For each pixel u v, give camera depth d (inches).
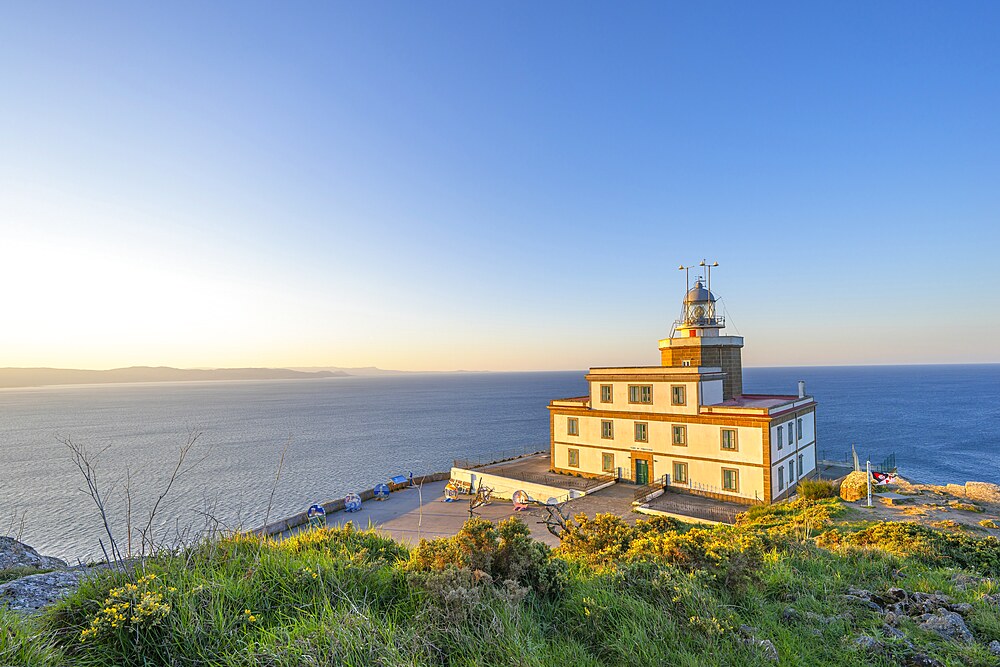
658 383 1509.6
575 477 1659.7
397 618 245.4
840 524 839.7
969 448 3250.5
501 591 261.0
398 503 1544.0
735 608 303.4
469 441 3932.1
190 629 207.6
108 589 233.9
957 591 376.8
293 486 2400.3
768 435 1290.6
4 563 561.3
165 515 1919.3
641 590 301.4
